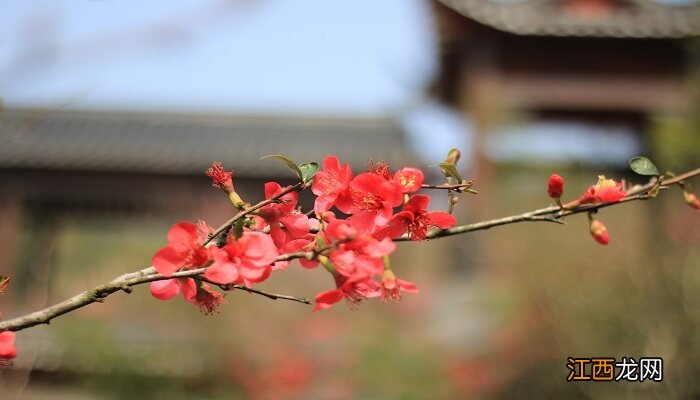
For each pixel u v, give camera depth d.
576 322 7.27
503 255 10.23
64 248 14.62
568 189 10.20
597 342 7.08
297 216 1.67
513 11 14.24
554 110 15.68
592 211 1.83
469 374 8.71
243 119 17.11
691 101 9.98
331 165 1.69
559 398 7.30
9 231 14.25
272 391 9.12
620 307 6.96
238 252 1.53
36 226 14.70
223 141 16.41
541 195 10.50
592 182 10.89
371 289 1.64
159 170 14.35
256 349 9.38
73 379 8.88
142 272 1.59
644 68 14.70
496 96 14.12
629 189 1.88
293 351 9.53
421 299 12.81
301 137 16.52
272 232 1.63
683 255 6.84
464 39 14.62
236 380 9.08
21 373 7.67
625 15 14.36
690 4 14.02
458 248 13.52
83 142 15.32
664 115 11.39
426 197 1.65
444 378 8.97
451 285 13.57
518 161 11.14
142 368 8.69
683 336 6.46
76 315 9.25
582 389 6.91
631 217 8.11
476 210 12.09
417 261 13.82
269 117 17.06
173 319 9.23
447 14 14.21
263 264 1.52
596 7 14.51
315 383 9.39
